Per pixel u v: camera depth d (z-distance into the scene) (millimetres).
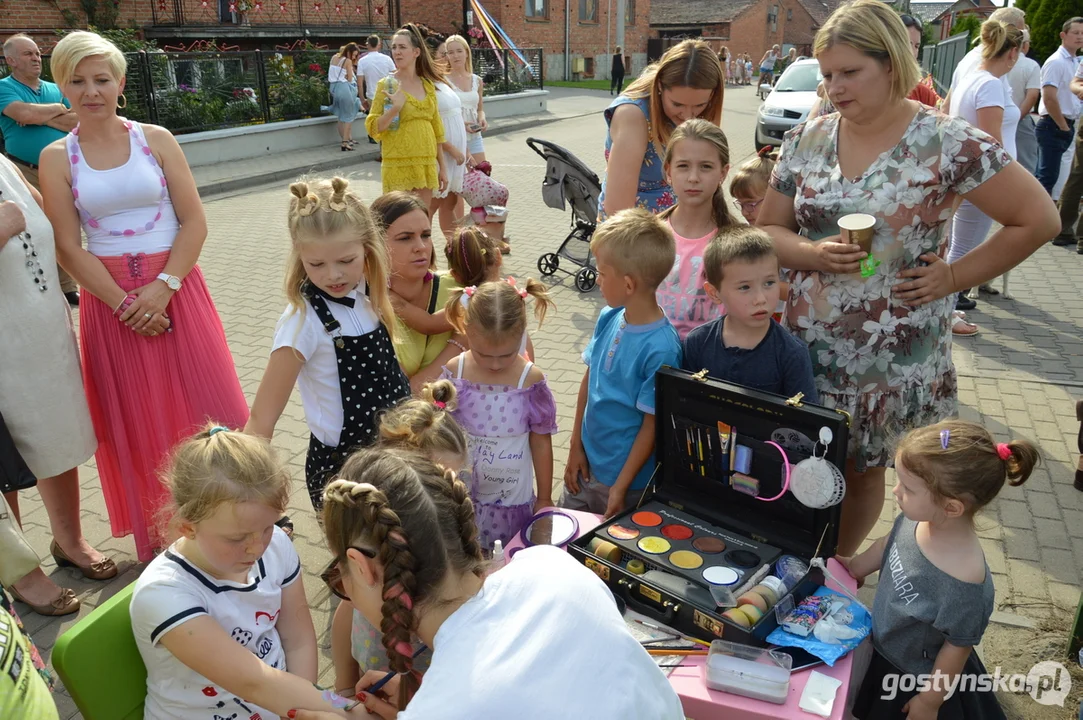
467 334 2652
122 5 15406
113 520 3408
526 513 2822
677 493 2529
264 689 1832
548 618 1329
